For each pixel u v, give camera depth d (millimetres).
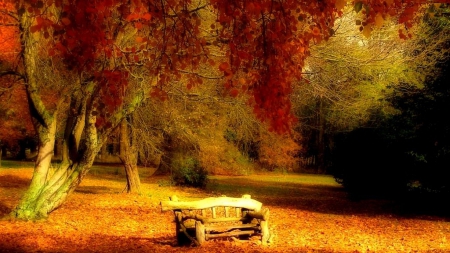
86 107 12234
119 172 33000
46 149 12734
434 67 16703
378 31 15812
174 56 10273
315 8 9219
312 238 11242
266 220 9953
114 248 9383
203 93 16547
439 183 16453
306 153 46812
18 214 12391
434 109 15938
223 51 13273
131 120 18969
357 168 19781
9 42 14656
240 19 9305
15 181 24234
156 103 18312
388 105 18750
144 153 20922
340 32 15211
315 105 28203
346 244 10477
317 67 15789
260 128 20312
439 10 16266
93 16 8508
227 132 26609
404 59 16641
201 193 22984
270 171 41281
